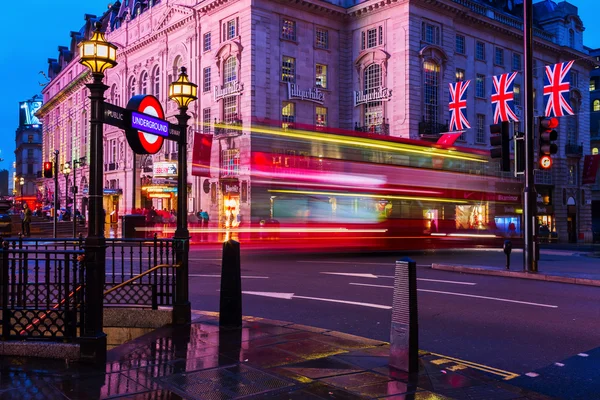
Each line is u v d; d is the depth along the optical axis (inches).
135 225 1194.6
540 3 2261.3
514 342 297.0
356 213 804.6
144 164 2062.0
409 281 231.3
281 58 1609.3
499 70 1907.0
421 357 254.4
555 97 1026.1
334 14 1718.8
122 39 2287.2
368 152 821.9
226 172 1571.1
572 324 341.7
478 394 203.8
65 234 1628.9
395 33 1612.9
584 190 2311.8
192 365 234.8
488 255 915.4
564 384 227.5
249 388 205.0
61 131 3235.7
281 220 841.5
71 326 254.7
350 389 205.2
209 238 1224.2
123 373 223.3
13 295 261.0
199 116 1729.8
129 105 278.4
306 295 449.1
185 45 1830.7
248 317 342.0
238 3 1585.9
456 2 1678.2
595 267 697.6
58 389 202.5
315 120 1684.3
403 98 1579.7
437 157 911.7
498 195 1068.5
